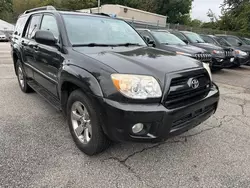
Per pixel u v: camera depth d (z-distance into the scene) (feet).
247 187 7.35
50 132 10.37
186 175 7.81
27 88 15.78
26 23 15.16
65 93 9.57
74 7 124.36
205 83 8.82
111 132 7.24
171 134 7.46
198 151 9.38
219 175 7.89
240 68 35.65
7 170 7.53
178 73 7.55
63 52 9.43
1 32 60.75
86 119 8.45
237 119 13.19
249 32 76.48
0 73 22.47
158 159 8.68
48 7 12.52
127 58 8.21
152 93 7.02
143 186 7.17
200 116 8.48
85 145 8.55
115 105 6.89
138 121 6.86
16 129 10.52
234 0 92.22
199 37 32.91
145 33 25.07
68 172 7.63
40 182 7.06
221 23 97.66
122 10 87.51
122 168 8.01
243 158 9.00
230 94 19.07
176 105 7.43
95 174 7.61
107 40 10.85
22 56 14.78
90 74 7.64
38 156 8.43
